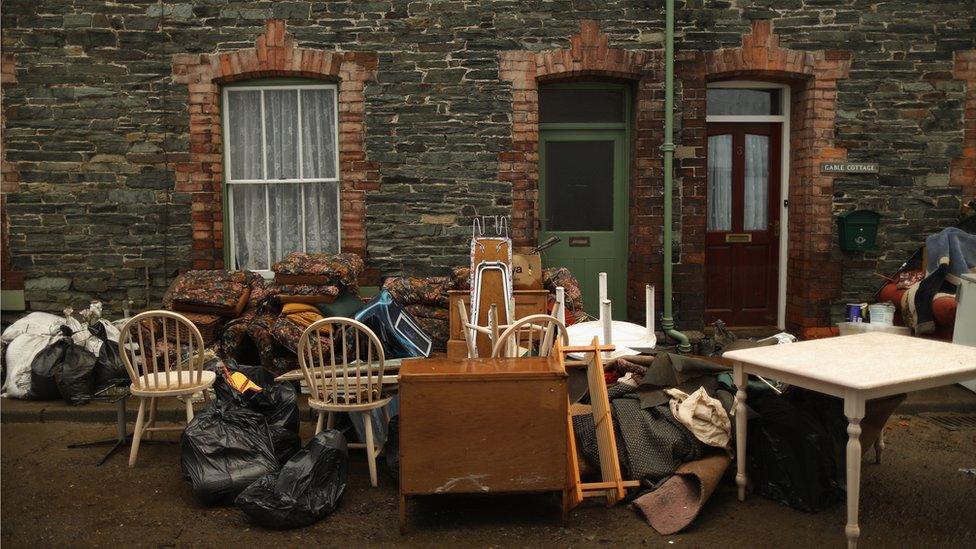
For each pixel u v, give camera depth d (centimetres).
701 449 448
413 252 736
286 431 482
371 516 430
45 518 427
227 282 681
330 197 750
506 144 730
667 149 723
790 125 775
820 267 746
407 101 725
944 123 746
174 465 502
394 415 488
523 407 402
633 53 728
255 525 420
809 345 449
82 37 711
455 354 620
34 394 614
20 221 721
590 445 462
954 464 502
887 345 444
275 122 743
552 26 724
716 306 792
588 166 770
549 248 770
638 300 747
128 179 722
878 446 500
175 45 714
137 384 488
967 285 634
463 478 403
